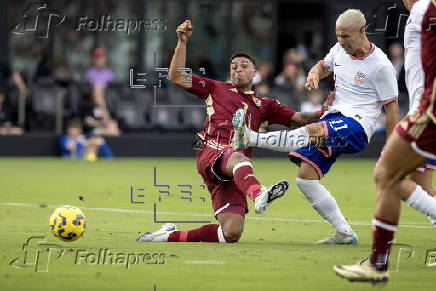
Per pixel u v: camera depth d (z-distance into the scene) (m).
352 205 40.03
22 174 52.69
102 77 64.94
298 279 22.03
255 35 72.06
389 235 21.09
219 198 27.64
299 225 32.53
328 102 28.67
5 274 22.25
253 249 26.36
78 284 21.23
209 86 28.20
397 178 21.02
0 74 65.06
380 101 27.78
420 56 21.25
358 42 27.31
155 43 69.31
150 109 66.31
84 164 60.72
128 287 20.95
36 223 31.55
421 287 21.34
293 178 52.25
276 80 71.56
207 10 71.06
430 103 20.45
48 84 65.75
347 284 21.55
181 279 21.94
